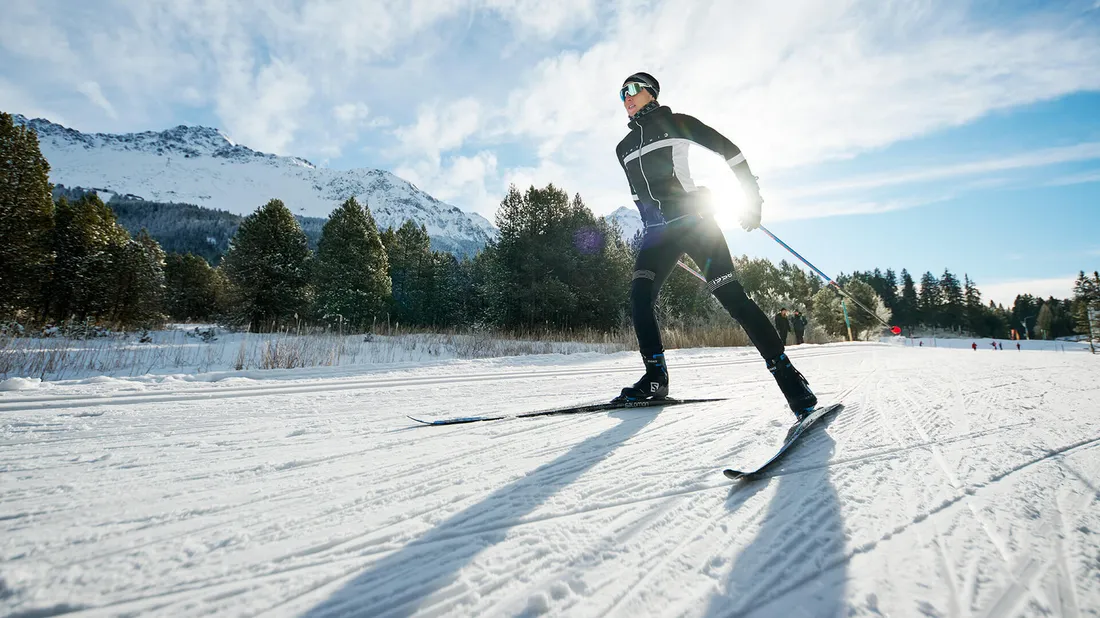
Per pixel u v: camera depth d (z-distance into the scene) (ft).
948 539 3.13
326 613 2.37
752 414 7.25
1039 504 3.69
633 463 4.84
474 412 7.93
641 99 8.16
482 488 4.13
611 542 3.14
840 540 3.13
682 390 10.19
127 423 6.96
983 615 2.33
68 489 4.05
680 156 7.68
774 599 2.49
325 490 4.09
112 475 4.47
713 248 7.48
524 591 2.58
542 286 71.20
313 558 2.91
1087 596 2.49
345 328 52.60
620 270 75.72
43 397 9.22
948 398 8.45
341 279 76.23
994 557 2.89
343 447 5.51
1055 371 13.10
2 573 2.61
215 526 3.34
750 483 4.25
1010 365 15.47
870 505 3.70
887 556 2.92
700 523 3.42
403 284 108.88
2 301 50.55
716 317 46.96
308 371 15.52
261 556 2.92
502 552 2.99
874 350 30.78
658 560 2.90
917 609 2.39
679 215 7.68
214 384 11.78
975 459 4.83
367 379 13.14
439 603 2.46
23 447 5.52
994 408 7.48
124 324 59.72
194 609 2.37
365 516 3.53
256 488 4.14
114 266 72.13
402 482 4.30
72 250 71.15
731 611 2.39
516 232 74.08
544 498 3.90
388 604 2.45
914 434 5.88
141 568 2.74
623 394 7.95
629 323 63.93
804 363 17.85
